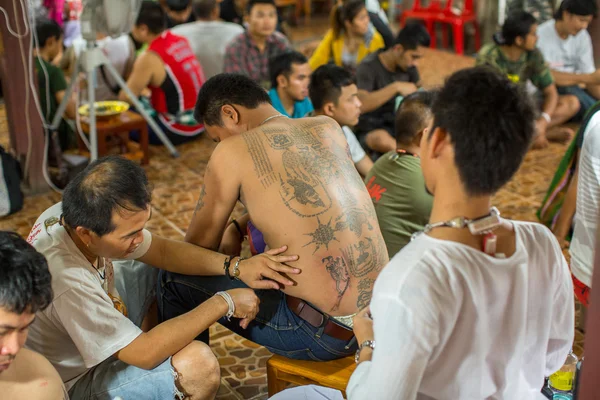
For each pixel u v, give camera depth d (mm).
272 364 2197
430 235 1252
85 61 4102
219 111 2254
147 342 1949
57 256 1884
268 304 2174
